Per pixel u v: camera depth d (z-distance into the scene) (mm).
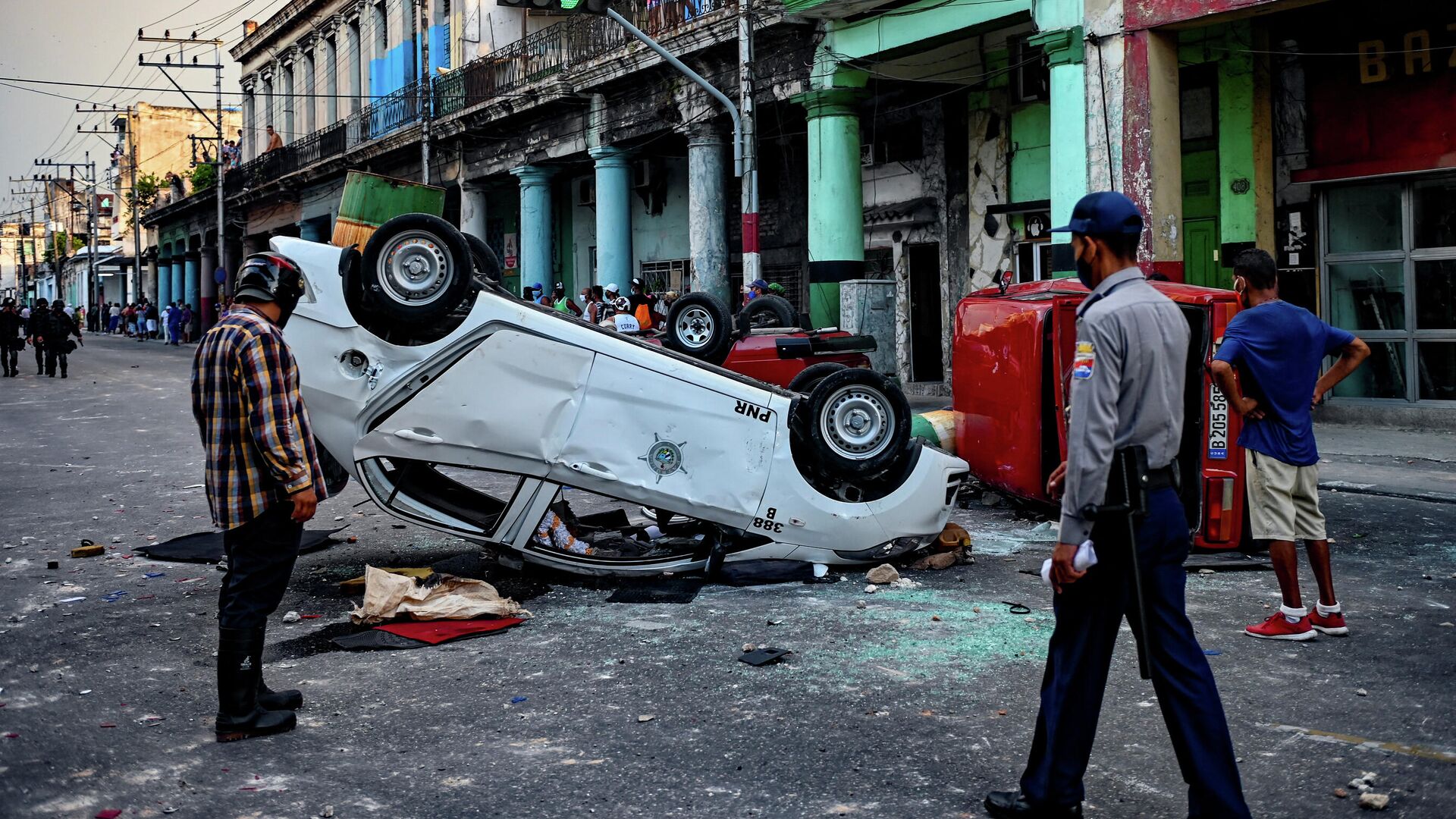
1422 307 13523
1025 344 8133
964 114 18766
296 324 6066
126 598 6449
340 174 37781
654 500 6340
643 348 6344
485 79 27766
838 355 11594
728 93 20172
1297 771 3736
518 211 32125
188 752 4055
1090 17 13414
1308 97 14039
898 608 5945
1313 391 5266
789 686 4695
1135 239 3230
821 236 18172
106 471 11742
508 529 6398
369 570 5926
